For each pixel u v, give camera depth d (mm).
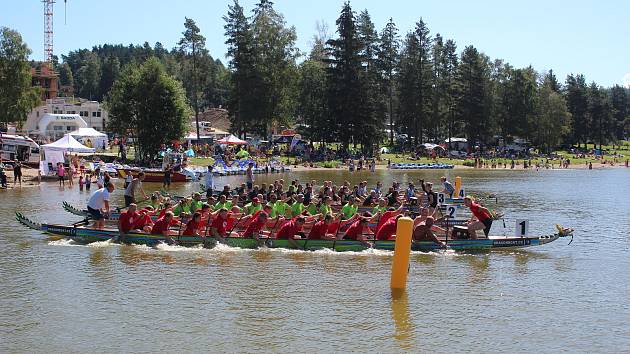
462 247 22203
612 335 13500
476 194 49625
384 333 13383
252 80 92938
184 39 97438
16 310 14711
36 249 21422
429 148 108125
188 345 12602
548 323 14227
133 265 19219
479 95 112750
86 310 14750
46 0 142750
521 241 22484
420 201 31625
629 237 26531
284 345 12633
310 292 16438
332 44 92438
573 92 145250
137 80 67625
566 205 40844
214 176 63906
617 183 63844
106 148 91688
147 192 45031
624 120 177875
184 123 68938
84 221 23656
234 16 94688
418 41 111562
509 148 124938
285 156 91562
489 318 14500
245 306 15156
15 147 60188
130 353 12188
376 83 105312
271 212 24688
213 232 22031
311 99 107438
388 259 20547
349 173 75750
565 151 140500
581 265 20328
